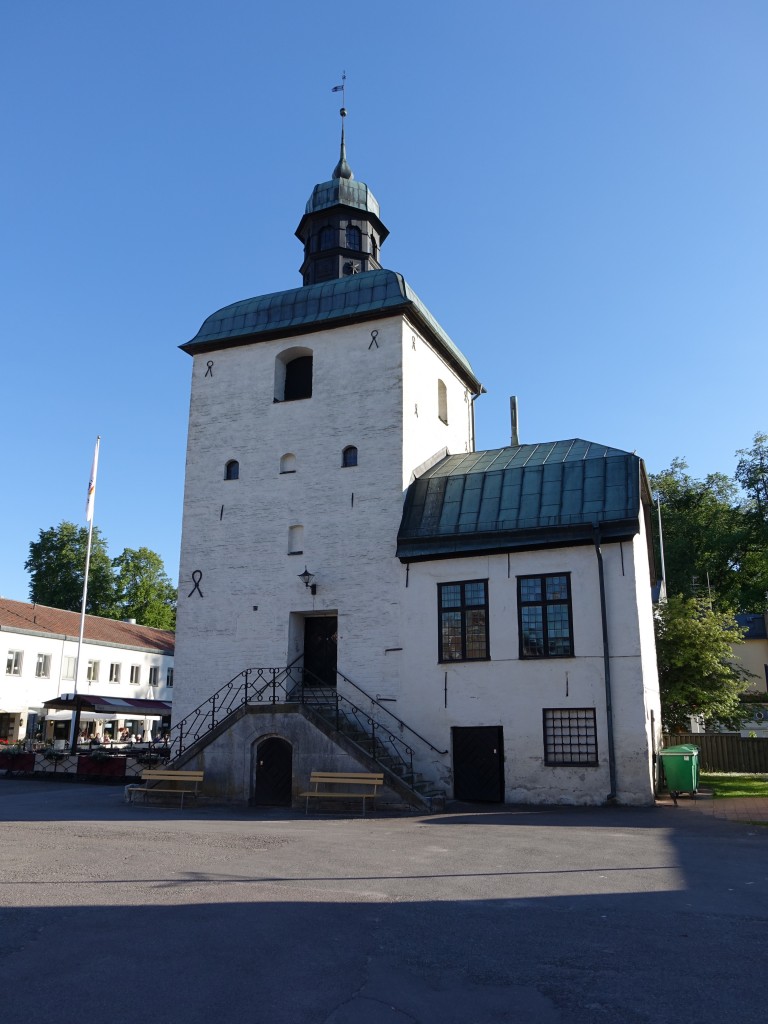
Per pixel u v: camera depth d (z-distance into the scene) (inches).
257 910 327.6
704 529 1857.8
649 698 837.2
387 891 366.9
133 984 240.7
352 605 910.4
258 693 864.3
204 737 824.9
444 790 823.7
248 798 798.5
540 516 850.8
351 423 968.9
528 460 933.2
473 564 866.1
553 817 674.8
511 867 430.6
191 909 328.2
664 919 318.0
